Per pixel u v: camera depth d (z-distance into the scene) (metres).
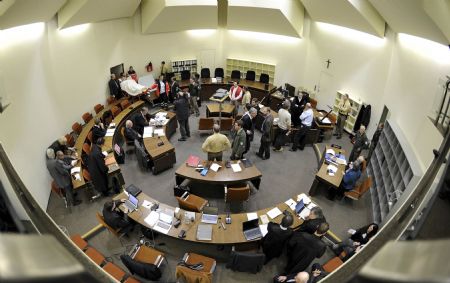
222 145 6.75
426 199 1.44
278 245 4.82
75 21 7.59
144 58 11.70
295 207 5.57
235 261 4.86
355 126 9.45
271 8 9.59
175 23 10.75
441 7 4.40
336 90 10.28
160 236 5.96
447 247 0.56
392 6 5.96
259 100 12.24
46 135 6.89
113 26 9.96
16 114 5.68
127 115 9.61
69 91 8.12
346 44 9.48
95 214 6.47
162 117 9.16
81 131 8.45
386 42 7.93
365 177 7.76
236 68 13.11
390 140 6.95
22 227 1.22
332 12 8.41
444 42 5.30
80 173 6.77
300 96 9.37
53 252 0.56
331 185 6.64
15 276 0.41
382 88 8.25
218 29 12.57
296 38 11.28
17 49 5.86
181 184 7.40
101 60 9.66
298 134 8.79
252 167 6.72
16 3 4.95
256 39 12.20
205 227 5.18
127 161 8.34
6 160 1.72
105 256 5.55
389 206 5.81
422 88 6.12
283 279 4.69
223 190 7.28
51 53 7.20
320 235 5.14
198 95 11.48
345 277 1.17
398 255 0.62
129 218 5.55
